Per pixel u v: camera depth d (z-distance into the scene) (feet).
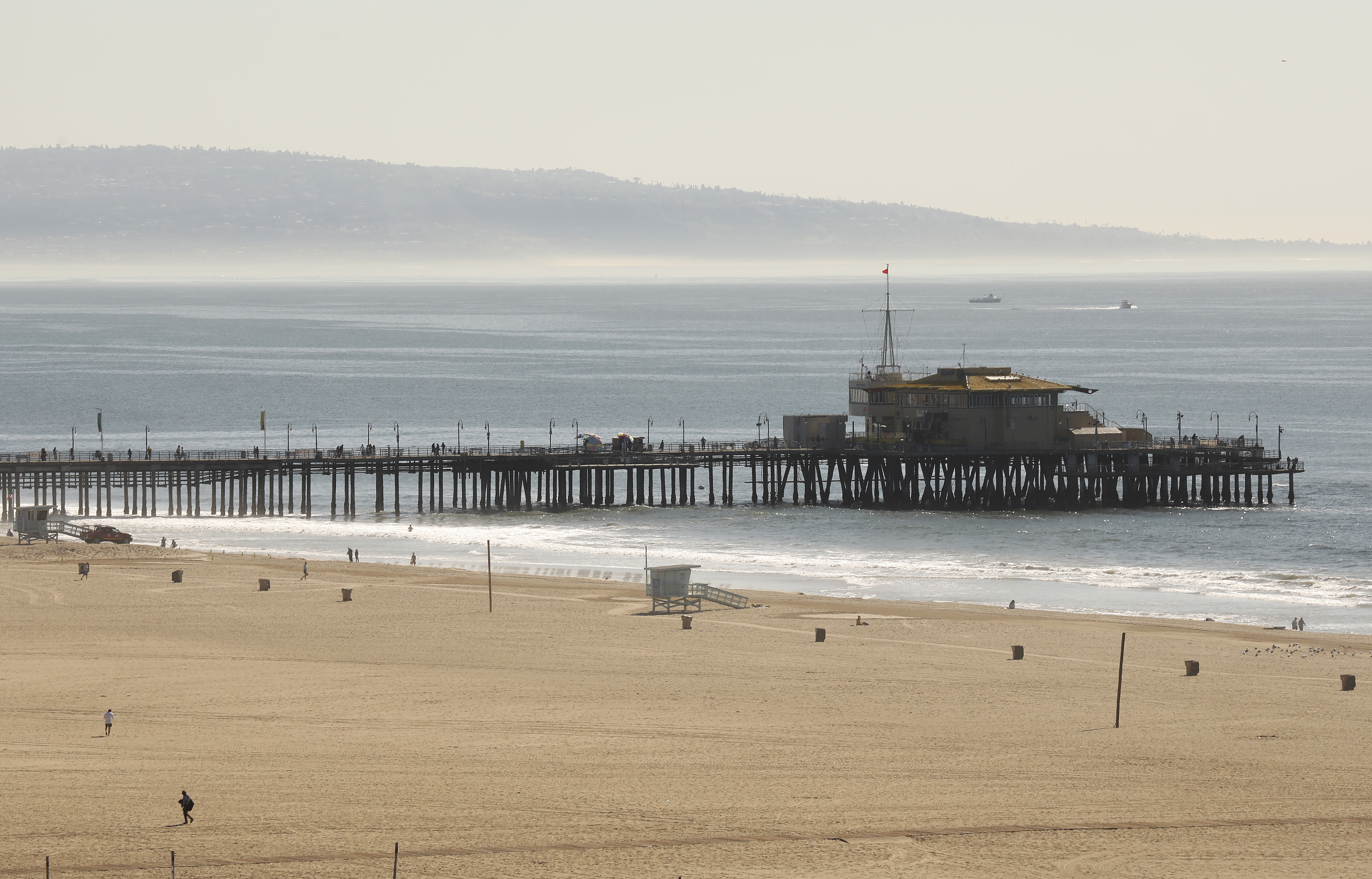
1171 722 519.19
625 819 407.44
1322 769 460.55
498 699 547.08
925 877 367.66
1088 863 378.53
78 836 386.73
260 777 441.27
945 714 528.63
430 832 394.32
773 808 418.10
